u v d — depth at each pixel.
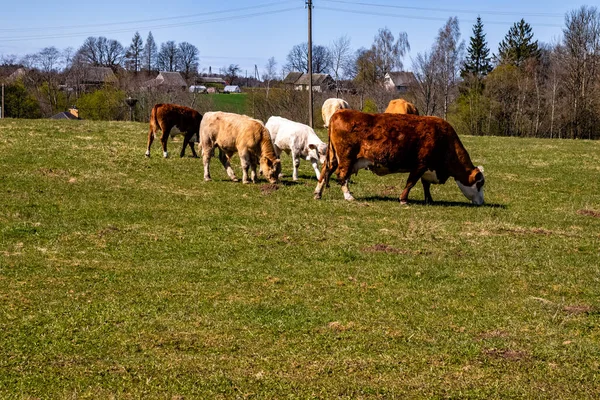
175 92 74.44
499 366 7.25
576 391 6.68
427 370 7.12
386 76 91.25
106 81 86.44
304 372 7.02
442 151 16.42
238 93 106.56
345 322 8.48
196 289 9.73
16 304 8.84
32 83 86.69
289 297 9.45
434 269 10.95
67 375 6.82
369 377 6.93
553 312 8.99
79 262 10.95
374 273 10.69
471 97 70.44
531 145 32.56
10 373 6.82
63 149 22.81
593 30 67.44
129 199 16.19
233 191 17.55
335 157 16.48
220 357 7.37
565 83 67.38
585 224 15.14
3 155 21.09
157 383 6.69
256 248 12.09
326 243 12.55
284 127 19.72
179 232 13.11
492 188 20.47
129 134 27.78
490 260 11.62
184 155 23.34
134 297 9.30
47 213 14.32
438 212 15.70
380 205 16.31
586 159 27.44
